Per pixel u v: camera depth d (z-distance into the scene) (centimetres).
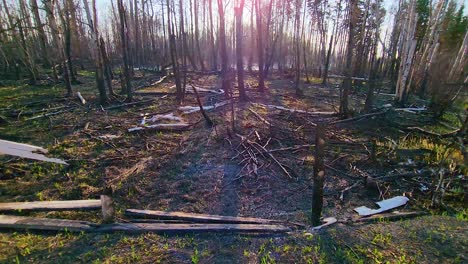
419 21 1766
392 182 602
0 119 907
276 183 604
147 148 749
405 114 1247
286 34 3212
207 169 652
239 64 1261
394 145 788
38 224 427
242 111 1101
